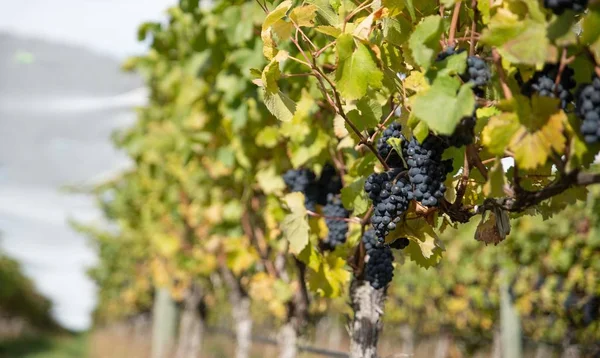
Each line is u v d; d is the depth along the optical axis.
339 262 3.54
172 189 8.72
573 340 8.96
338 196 3.79
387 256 3.20
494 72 2.06
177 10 5.93
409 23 2.35
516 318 9.23
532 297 8.91
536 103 1.82
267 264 5.83
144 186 10.30
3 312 42.91
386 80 2.56
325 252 3.90
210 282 10.35
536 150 1.82
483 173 2.16
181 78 7.02
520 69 1.94
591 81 1.84
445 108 1.90
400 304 14.76
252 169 5.64
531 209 2.55
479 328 12.42
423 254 2.54
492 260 9.65
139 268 16.95
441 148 2.19
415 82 2.29
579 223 7.79
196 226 8.38
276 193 4.67
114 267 21.62
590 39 1.78
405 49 2.36
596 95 1.79
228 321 17.98
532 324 10.58
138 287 17.50
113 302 27.11
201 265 8.50
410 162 2.20
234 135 5.52
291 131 4.03
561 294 8.34
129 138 8.62
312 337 6.29
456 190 2.45
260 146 5.48
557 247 7.98
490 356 13.06
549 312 9.25
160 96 8.97
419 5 2.30
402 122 2.30
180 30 6.16
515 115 1.83
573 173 1.88
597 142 1.80
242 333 7.69
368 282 3.51
